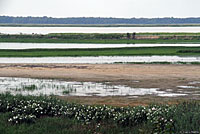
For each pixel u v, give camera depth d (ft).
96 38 513.86
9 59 248.73
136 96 127.95
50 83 154.20
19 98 105.70
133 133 75.20
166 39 487.20
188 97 126.82
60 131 76.79
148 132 75.46
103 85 149.48
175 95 130.21
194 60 240.53
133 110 90.22
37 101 99.66
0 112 94.43
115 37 517.14
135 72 183.93
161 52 285.23
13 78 168.25
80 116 87.97
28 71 188.85
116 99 122.72
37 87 144.56
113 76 171.83
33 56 264.52
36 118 87.66
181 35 538.47
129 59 247.50
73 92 134.31
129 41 445.37
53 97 114.01
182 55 272.51
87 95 129.08
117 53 277.85
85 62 229.25
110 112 89.71
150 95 129.90
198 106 85.56
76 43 429.38
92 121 85.15
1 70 192.13
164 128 73.31
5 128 78.59
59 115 91.91
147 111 87.86
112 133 75.56
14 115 89.10
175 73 180.24
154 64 214.07
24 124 81.97
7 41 451.53
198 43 410.93
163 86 147.13
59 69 195.31
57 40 467.52
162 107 92.73
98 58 253.44
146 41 444.14
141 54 273.54
